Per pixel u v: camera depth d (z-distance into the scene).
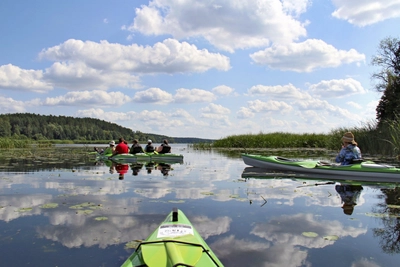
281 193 6.13
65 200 5.42
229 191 6.30
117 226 3.98
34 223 4.11
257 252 3.22
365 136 16.83
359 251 3.27
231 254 3.17
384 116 20.75
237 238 3.61
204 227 3.98
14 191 6.23
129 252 3.20
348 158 8.77
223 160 14.10
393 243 3.48
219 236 3.66
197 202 5.29
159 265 2.37
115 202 5.27
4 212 4.64
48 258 3.07
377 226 4.05
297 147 25.31
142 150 14.69
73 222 4.15
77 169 10.09
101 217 4.36
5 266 2.91
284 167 9.77
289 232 3.81
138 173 9.10
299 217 4.43
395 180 7.81
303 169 9.23
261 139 26.33
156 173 9.12
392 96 20.16
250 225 4.07
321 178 8.30
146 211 4.68
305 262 3.01
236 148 26.08
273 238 3.61
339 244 3.45
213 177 8.34
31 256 3.11
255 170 9.93
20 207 4.93
